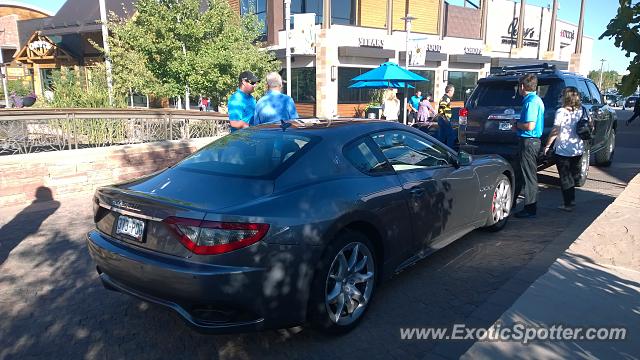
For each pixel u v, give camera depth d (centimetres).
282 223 303
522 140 609
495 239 539
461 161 485
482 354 297
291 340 339
